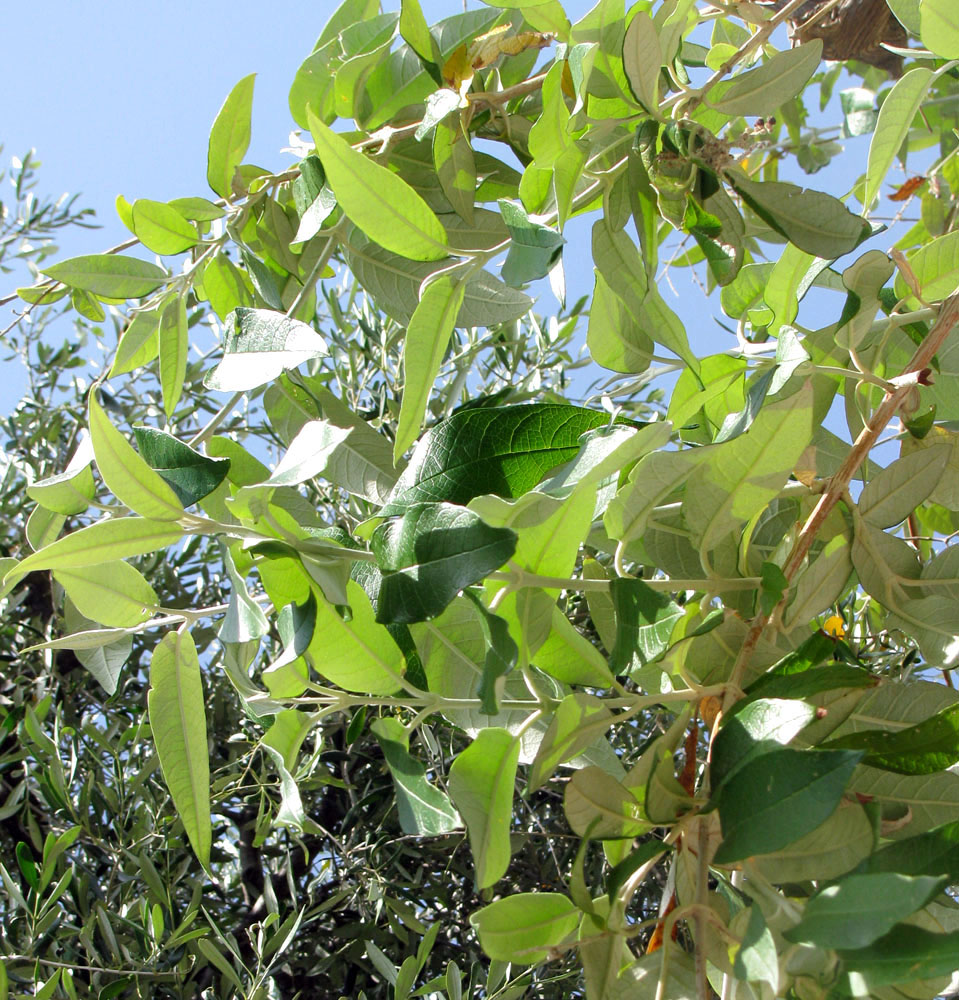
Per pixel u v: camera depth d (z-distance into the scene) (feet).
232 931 6.28
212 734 6.56
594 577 2.14
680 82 2.25
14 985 4.73
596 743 2.13
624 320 2.13
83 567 1.88
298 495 2.28
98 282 2.74
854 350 2.13
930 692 1.99
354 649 1.80
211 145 2.73
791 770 1.40
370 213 1.94
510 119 2.76
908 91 2.29
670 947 1.53
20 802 6.25
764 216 2.11
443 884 6.49
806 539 1.97
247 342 2.13
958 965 1.17
